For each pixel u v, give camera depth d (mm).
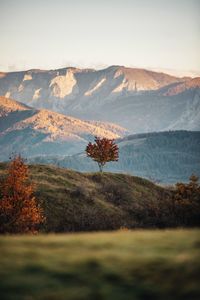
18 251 42281
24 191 118312
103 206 158625
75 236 50312
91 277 36625
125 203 168875
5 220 113938
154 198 185500
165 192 196125
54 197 152500
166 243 45188
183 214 156625
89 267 38438
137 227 148625
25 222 114750
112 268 38125
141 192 187000
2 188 118688
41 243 45688
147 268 37844
